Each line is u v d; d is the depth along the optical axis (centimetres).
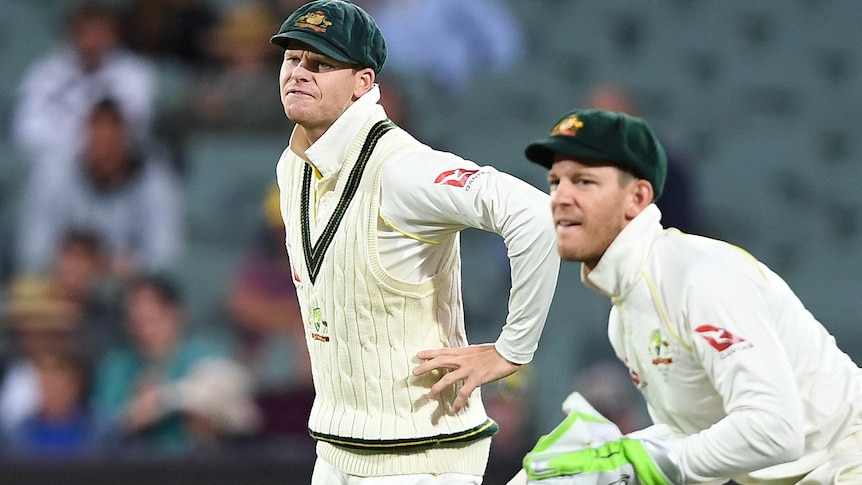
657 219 1079
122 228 2731
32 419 2222
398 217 1162
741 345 1009
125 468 2125
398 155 1173
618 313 1120
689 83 3512
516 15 3503
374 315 1183
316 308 1213
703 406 1094
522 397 2242
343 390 1210
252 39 2923
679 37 3581
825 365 1125
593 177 1047
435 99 3105
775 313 1088
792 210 3331
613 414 2433
